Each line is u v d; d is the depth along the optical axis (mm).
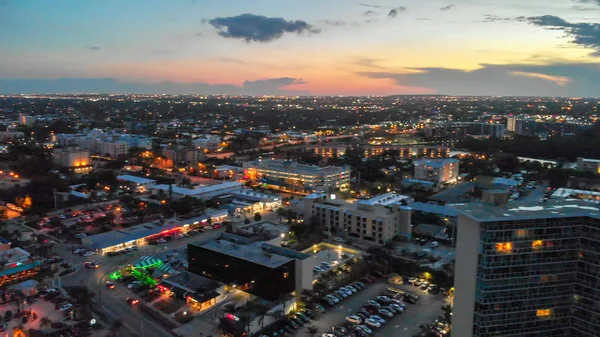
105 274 189750
